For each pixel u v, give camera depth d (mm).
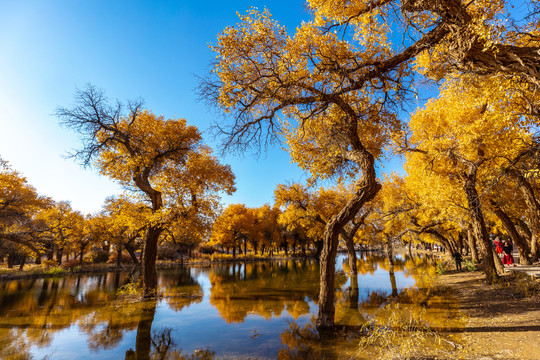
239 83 8984
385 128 11414
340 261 50406
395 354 6723
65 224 43094
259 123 9664
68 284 25562
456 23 5945
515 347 6328
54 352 8547
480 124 11836
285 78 8820
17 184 27375
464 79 7227
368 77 8594
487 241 14273
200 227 18031
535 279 12281
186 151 17969
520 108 8727
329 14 8102
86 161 14875
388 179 25844
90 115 15023
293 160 12461
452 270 24188
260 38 8430
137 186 16609
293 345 8391
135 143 16797
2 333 10555
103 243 48656
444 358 6223
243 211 63625
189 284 23641
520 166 8656
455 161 14203
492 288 13250
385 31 8414
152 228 16438
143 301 15812
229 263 53094
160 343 9203
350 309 12625
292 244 73688
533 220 12930
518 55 5508
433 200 15719
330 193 28078
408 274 24688
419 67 9672
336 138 10180
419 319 9875
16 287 23891
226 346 8711
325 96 9211
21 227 31766
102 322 11953
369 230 28797
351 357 7055
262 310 13516
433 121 15406
